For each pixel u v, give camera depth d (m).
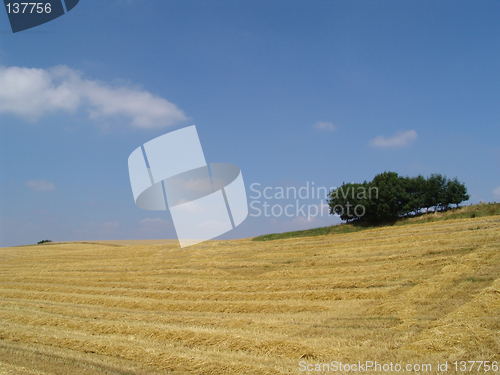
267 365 9.50
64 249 47.59
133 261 31.03
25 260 37.69
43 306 18.12
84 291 21.69
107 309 17.44
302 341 10.91
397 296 14.61
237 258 28.33
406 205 43.31
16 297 21.30
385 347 9.89
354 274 19.33
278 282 19.36
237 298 17.44
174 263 28.62
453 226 27.47
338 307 14.31
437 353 9.12
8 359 10.82
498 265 15.88
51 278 26.48
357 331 11.37
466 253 19.28
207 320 14.02
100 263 31.59
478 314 11.02
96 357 10.84
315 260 23.53
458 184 46.12
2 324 15.06
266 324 12.90
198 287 20.33
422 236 25.41
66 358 10.81
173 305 16.83
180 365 9.85
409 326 11.18
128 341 11.98
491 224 25.72
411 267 18.62
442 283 14.89
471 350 8.99
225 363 9.70
